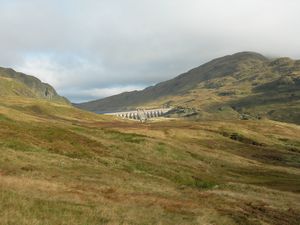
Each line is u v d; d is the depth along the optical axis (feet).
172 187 152.05
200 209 110.52
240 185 196.75
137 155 220.43
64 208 77.20
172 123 650.02
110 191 112.98
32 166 129.80
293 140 578.66
